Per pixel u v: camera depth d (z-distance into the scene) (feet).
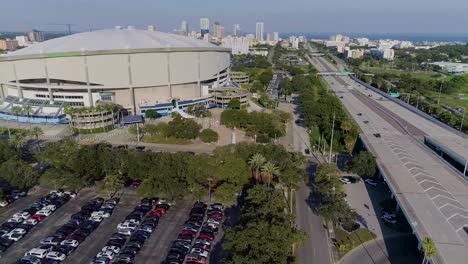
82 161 316.60
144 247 243.19
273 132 472.03
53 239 245.04
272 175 321.32
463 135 453.17
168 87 641.40
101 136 486.79
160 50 600.80
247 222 223.92
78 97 592.60
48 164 377.71
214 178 307.99
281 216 229.25
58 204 295.48
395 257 231.50
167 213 287.89
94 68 574.56
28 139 469.57
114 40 626.64
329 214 253.44
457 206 260.62
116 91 609.42
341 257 232.12
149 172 309.83
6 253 236.63
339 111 536.01
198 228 262.67
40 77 585.63
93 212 279.69
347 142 447.01
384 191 329.31
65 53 558.56
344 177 355.15
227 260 203.82
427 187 291.99
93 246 244.83
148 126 473.67
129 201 307.37
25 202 305.53
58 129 517.96
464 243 214.28
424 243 193.98
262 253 195.72
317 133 514.27
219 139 476.54
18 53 616.39
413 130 478.59
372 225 270.67
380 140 428.56
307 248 241.14
